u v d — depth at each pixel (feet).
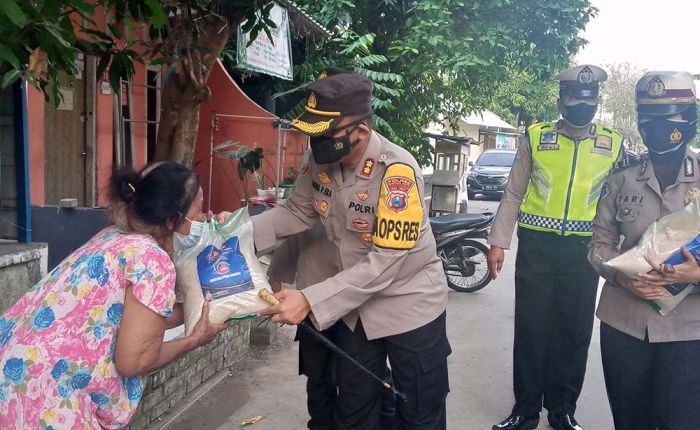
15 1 6.78
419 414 8.74
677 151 8.45
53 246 16.08
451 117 40.42
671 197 8.51
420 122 36.86
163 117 14.99
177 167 6.58
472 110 39.93
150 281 6.15
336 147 7.56
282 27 27.99
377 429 9.11
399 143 31.55
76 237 16.17
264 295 7.13
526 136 11.69
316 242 9.09
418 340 8.42
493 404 13.25
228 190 28.04
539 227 11.30
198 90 14.44
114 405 6.42
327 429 10.10
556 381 11.82
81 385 6.13
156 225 6.48
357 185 7.92
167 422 11.49
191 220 6.83
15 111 11.62
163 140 15.02
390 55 33.60
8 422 6.11
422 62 32.37
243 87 33.45
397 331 8.31
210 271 7.06
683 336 8.20
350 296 7.64
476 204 59.57
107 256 6.23
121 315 6.23
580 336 11.57
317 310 7.49
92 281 6.17
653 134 8.41
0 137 11.74
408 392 8.65
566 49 34.58
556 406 11.92
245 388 13.44
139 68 23.09
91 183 20.81
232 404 12.66
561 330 11.65
